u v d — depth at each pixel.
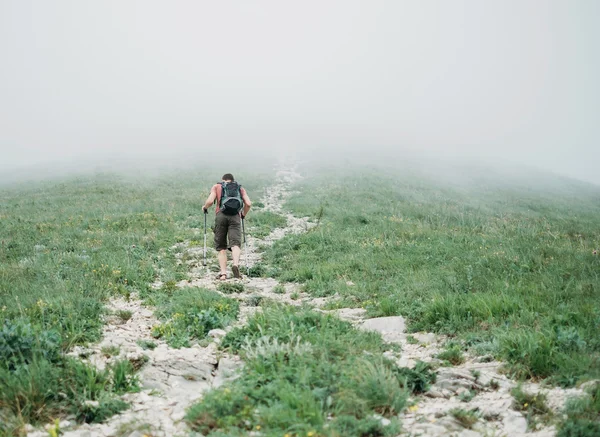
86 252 11.84
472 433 4.12
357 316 7.85
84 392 4.61
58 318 6.50
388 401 4.51
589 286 8.00
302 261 12.04
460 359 5.79
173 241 14.08
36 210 19.98
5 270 9.52
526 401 4.61
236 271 10.48
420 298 8.12
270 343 5.84
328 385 4.67
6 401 4.31
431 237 14.27
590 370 4.94
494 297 7.37
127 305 8.13
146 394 4.90
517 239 14.10
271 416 4.06
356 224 17.08
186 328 6.85
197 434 4.02
